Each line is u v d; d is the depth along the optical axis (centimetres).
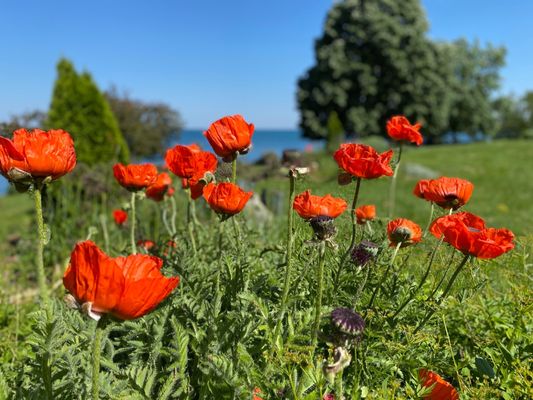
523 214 1107
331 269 219
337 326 141
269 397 155
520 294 229
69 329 181
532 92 5569
